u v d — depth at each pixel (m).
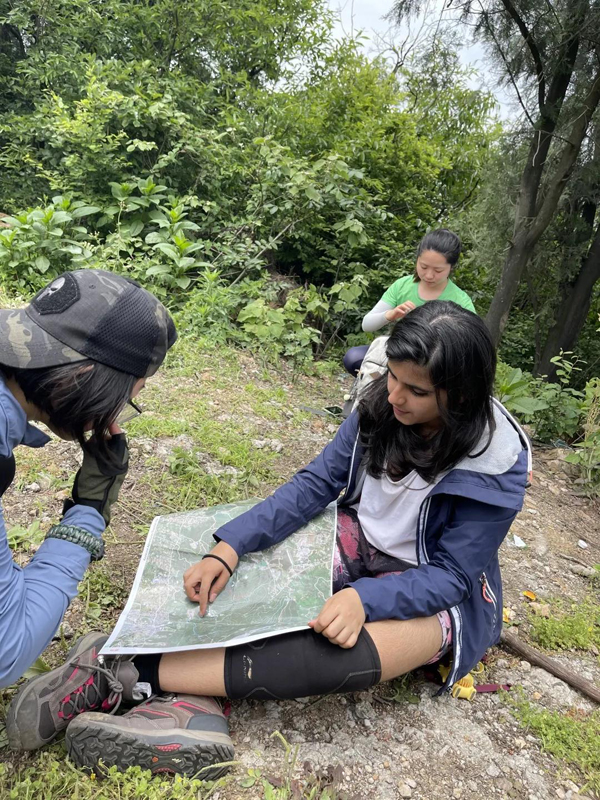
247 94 8.12
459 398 1.29
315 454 3.04
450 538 1.45
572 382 8.04
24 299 4.14
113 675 1.31
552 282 7.63
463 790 1.39
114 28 7.90
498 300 6.07
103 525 1.29
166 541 1.67
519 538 2.70
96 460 1.21
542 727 1.59
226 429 3.00
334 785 1.34
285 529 1.66
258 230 5.76
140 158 5.94
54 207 5.00
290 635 1.35
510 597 2.22
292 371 4.34
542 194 6.38
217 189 6.02
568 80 5.59
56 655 1.54
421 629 1.43
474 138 9.51
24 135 6.57
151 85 6.46
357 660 1.33
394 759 1.44
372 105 8.10
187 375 3.61
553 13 5.27
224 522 1.76
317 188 5.68
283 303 5.52
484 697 1.70
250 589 1.52
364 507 1.69
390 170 7.72
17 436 1.07
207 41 8.62
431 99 9.11
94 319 1.01
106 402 1.04
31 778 1.23
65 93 6.97
